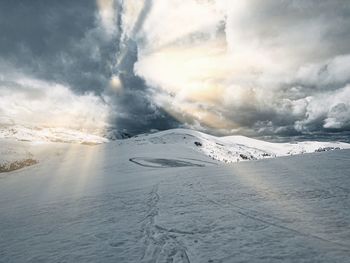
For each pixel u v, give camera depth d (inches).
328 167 999.6
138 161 3085.6
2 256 385.7
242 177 986.7
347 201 480.7
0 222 690.8
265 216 437.7
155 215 524.4
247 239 336.5
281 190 652.7
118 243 380.8
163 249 335.0
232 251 301.9
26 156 4227.4
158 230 419.8
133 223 488.7
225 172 1230.9
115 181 1568.7
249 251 296.5
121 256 327.9
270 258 271.7
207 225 419.8
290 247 295.6
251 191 683.4
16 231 557.3
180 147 4970.5
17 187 1948.8
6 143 5059.1
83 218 592.7
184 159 3449.8
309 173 894.4
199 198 660.7
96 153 4475.9
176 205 601.9
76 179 2101.4
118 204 714.8
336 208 441.1
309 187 650.2
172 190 843.4
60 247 395.2
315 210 441.4
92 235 440.8
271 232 354.3
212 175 1162.0
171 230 412.2
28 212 797.2
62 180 2096.5
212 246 325.1
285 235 337.4
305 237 322.3
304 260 258.8
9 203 1145.4
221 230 386.6
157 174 1649.9
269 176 930.7
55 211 741.3
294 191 622.5
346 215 396.8
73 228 510.3
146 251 336.2
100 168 2765.7
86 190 1244.5
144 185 1088.2
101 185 1412.4
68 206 799.7
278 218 418.0
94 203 787.4
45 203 954.7
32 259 355.9
